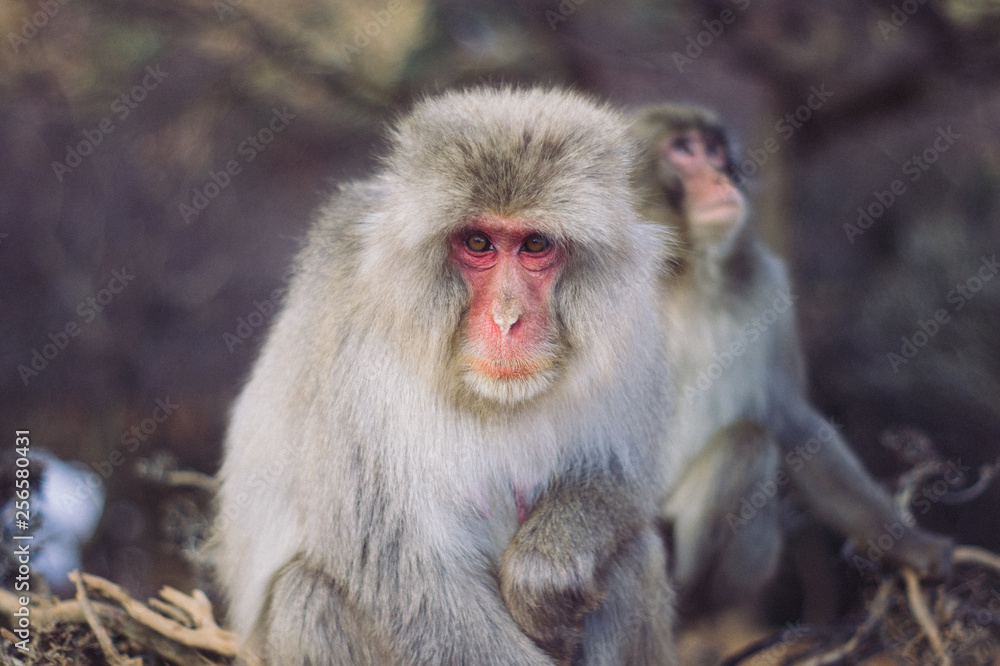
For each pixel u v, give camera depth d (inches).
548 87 198.7
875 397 424.5
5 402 408.5
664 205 257.1
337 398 167.6
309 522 170.7
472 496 172.2
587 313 167.2
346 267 176.2
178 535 249.3
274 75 366.6
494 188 159.2
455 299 163.8
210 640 188.9
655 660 189.2
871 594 243.9
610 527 173.9
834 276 456.1
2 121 387.9
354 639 167.5
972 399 421.1
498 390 161.8
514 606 167.8
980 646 225.0
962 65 338.3
